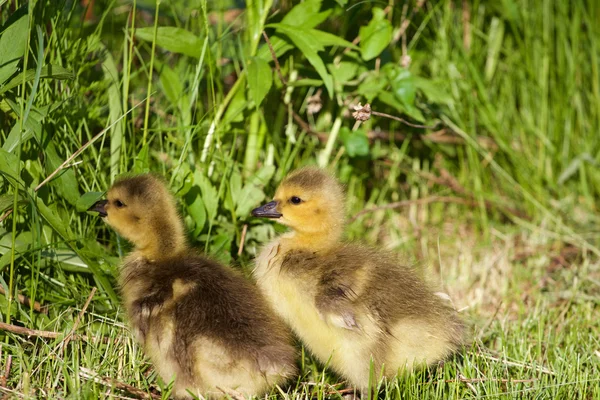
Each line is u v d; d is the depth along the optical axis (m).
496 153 9.98
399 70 7.97
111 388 5.43
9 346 5.85
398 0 8.91
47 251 6.32
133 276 6.00
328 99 8.77
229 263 7.06
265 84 6.91
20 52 6.07
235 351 5.61
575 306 7.81
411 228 9.48
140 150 6.84
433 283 6.64
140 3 8.56
